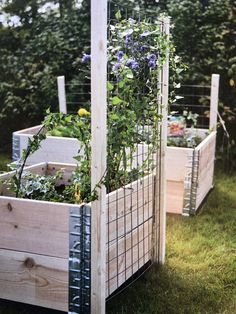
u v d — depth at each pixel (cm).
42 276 223
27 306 234
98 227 209
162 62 255
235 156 511
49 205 216
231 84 495
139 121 246
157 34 254
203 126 526
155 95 259
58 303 222
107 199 223
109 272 232
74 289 218
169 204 371
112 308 235
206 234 327
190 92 528
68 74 568
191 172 362
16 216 222
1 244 227
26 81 568
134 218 251
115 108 231
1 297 231
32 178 262
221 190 436
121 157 247
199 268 278
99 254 211
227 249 303
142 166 260
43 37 568
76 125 229
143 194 258
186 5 520
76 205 213
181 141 412
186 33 520
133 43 246
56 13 580
